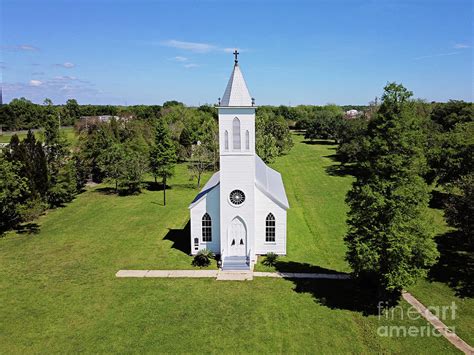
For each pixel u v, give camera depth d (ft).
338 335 84.02
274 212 127.65
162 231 156.97
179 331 85.97
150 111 537.65
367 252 87.51
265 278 112.16
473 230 115.44
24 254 132.67
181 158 341.41
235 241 126.31
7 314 93.71
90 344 81.66
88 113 585.63
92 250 136.15
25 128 482.69
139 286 107.86
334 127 463.42
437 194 197.16
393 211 88.63
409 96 92.43
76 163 234.38
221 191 122.83
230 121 119.24
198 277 113.29
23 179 155.53
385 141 91.66
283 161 332.60
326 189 226.79
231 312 93.71
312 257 127.75
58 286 108.27
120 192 230.07
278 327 87.25
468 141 150.82
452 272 113.19
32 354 78.59
